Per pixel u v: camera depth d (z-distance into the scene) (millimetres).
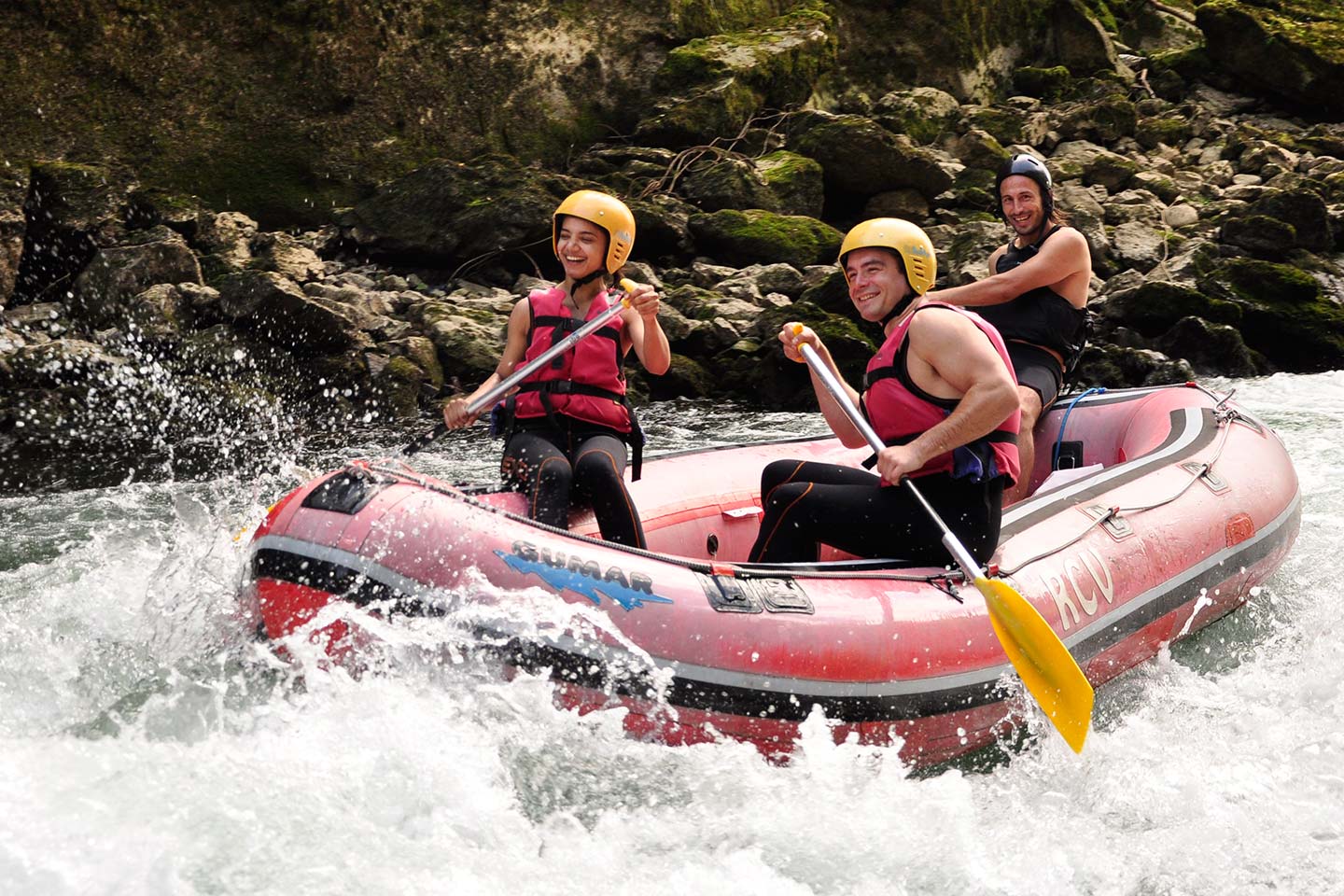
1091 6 35469
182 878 6207
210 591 8750
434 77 25469
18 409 17062
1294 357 21500
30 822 6414
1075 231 11664
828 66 29672
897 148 25484
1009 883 6816
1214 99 32344
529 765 7457
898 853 7008
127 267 19750
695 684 7629
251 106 24062
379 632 7602
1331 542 12203
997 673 8367
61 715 7969
